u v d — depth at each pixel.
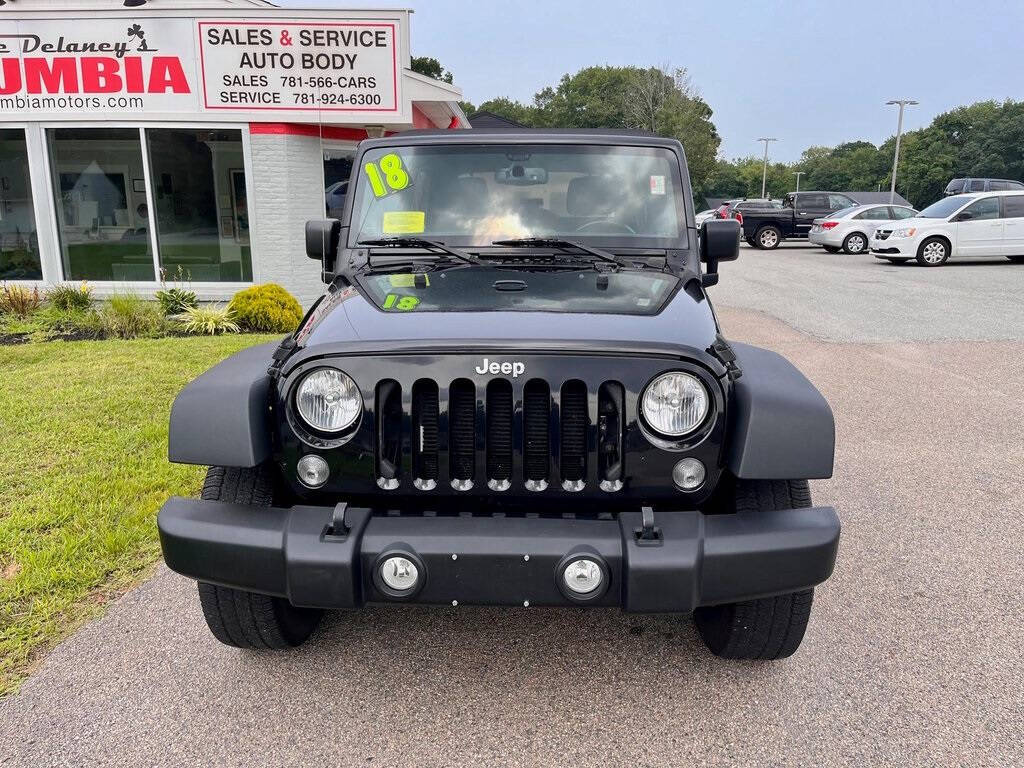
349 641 3.18
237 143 11.12
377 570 2.35
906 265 19.98
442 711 2.74
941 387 7.30
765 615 2.76
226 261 11.49
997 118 100.19
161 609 3.38
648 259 3.54
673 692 2.84
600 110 90.31
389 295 3.00
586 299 2.93
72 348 8.30
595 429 2.42
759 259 22.38
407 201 3.71
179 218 11.33
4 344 8.62
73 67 10.70
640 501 2.50
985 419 6.29
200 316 9.55
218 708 2.75
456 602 2.38
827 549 2.42
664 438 2.43
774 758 2.50
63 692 2.81
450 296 2.96
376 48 10.80
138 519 4.11
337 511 2.37
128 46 10.64
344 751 2.54
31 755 2.50
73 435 5.37
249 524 2.46
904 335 9.91
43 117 10.82
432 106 14.39
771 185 132.88
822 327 10.52
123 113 10.84
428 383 2.46
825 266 19.88
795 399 2.48
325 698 2.81
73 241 11.36
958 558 3.89
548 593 2.35
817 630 3.24
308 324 2.90
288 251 11.41
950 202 19.91
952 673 2.94
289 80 10.83
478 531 2.36
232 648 3.12
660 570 2.29
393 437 2.49
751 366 2.71
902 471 5.13
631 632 3.25
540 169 3.71
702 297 3.18
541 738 2.61
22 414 5.82
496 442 2.47
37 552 3.74
